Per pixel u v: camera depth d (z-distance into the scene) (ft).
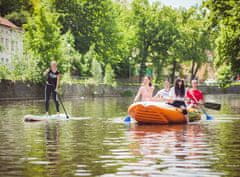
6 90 278.05
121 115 142.51
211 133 93.50
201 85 578.25
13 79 287.07
